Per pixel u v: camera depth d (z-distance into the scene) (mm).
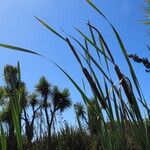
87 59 806
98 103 788
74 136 3912
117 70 770
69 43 784
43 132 3719
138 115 750
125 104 767
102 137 787
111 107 775
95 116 829
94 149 893
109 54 791
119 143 762
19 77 813
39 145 3406
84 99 819
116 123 773
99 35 814
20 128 774
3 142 771
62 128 2885
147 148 739
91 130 852
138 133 750
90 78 768
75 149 3779
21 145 765
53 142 3449
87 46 812
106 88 794
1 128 776
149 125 774
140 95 778
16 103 783
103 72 776
